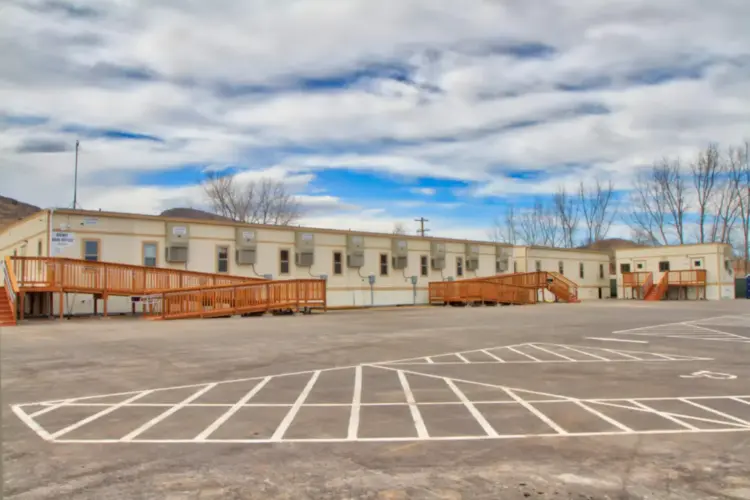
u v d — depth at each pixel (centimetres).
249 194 5588
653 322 2127
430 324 2000
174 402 744
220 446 545
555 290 4216
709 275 4838
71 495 420
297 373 972
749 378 928
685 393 802
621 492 426
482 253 4150
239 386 855
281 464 491
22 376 933
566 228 7319
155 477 459
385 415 672
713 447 540
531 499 413
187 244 2642
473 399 764
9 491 427
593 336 1605
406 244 3612
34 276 2258
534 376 948
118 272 2238
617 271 5434
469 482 447
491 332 1711
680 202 6525
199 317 2288
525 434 586
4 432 597
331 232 3231
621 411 690
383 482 448
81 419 653
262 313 2491
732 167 6231
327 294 3183
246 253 2841
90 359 1119
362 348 1313
